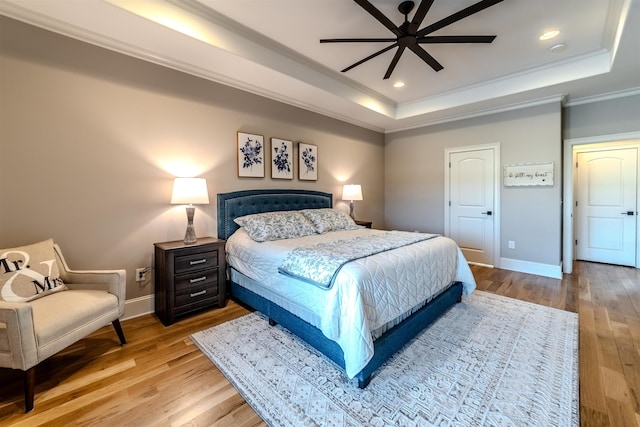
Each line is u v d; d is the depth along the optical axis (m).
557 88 3.40
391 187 5.61
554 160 3.77
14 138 2.05
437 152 4.94
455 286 2.83
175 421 1.43
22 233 2.10
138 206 2.65
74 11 1.97
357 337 1.59
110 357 1.98
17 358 1.43
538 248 3.95
